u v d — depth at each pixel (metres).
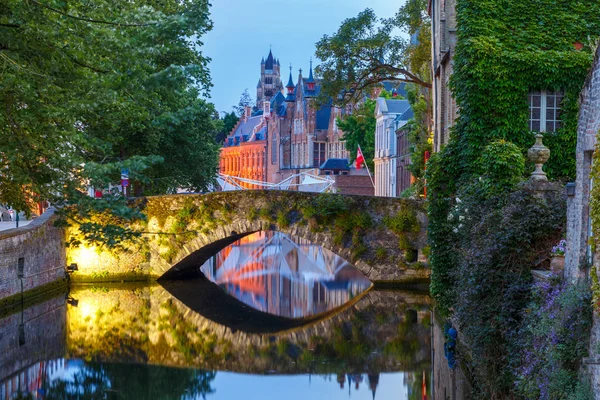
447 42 32.88
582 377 11.45
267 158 156.25
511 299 15.65
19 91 18.89
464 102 24.08
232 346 27.66
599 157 11.12
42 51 19.02
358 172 103.06
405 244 37.56
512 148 19.97
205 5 21.28
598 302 10.98
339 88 48.00
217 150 52.72
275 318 33.16
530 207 16.45
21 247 33.22
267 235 82.69
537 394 12.66
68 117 19.77
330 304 36.19
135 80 20.42
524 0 24.38
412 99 60.38
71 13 19.22
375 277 37.75
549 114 24.11
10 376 23.19
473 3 24.14
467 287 17.16
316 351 26.67
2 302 31.05
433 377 22.39
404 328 29.47
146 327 30.72
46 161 21.58
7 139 20.48
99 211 21.36
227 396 21.33
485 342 16.03
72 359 25.39
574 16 24.31
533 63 23.69
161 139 43.84
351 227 37.91
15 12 17.69
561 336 11.91
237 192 39.56
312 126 138.38
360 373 23.58
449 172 24.64
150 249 41.06
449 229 24.36
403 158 76.19
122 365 24.77
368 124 99.62
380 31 47.41
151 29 20.27
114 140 24.75
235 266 52.62
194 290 39.91
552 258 14.90
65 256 40.06
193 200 40.34
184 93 40.31
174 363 25.16
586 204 12.38
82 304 34.97
